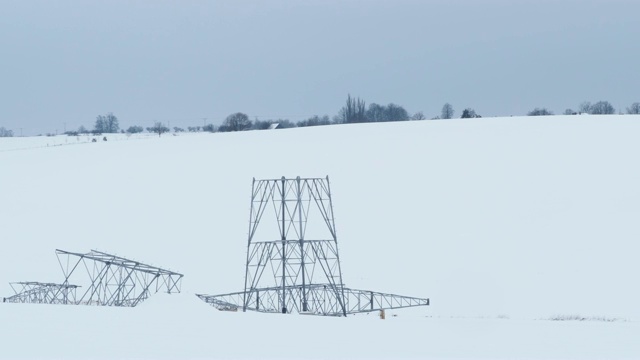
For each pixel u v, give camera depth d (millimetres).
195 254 85938
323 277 76250
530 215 93438
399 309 63750
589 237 84750
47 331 35031
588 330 39719
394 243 86312
